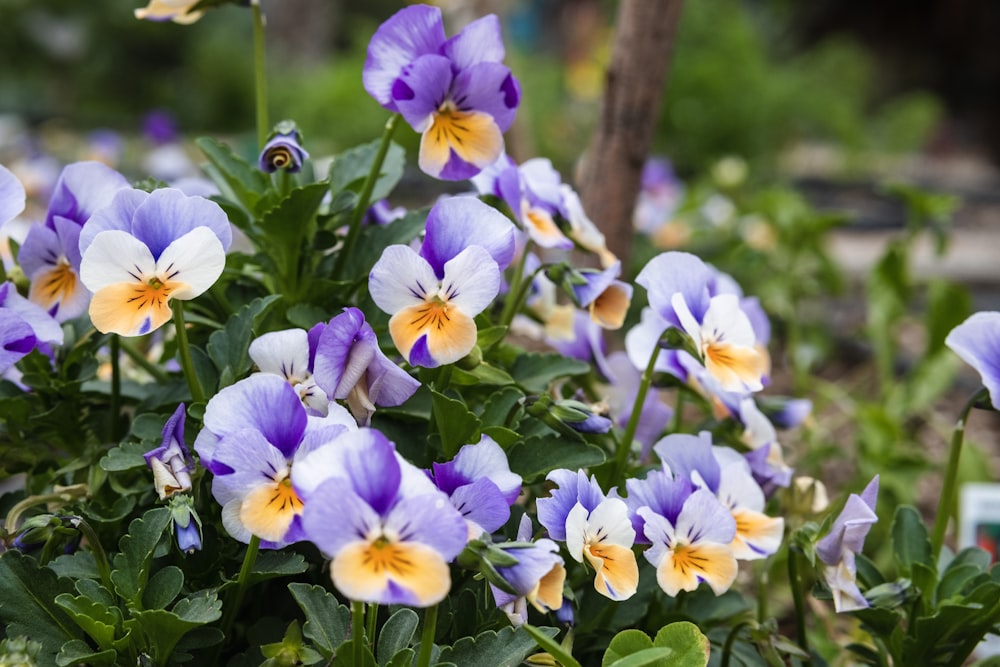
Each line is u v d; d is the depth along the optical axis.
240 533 0.47
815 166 2.52
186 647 0.48
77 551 0.52
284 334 0.49
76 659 0.47
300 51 4.39
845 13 3.57
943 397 1.17
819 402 1.01
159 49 4.44
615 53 0.70
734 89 1.90
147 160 2.06
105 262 0.48
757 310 0.61
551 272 0.54
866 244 1.74
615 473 0.54
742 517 0.54
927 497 0.93
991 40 3.42
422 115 0.51
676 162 1.90
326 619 0.48
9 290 0.51
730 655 0.55
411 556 0.43
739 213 1.18
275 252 0.55
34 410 0.55
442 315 0.49
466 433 0.50
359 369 0.48
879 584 0.55
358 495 0.44
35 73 4.43
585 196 0.71
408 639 0.48
